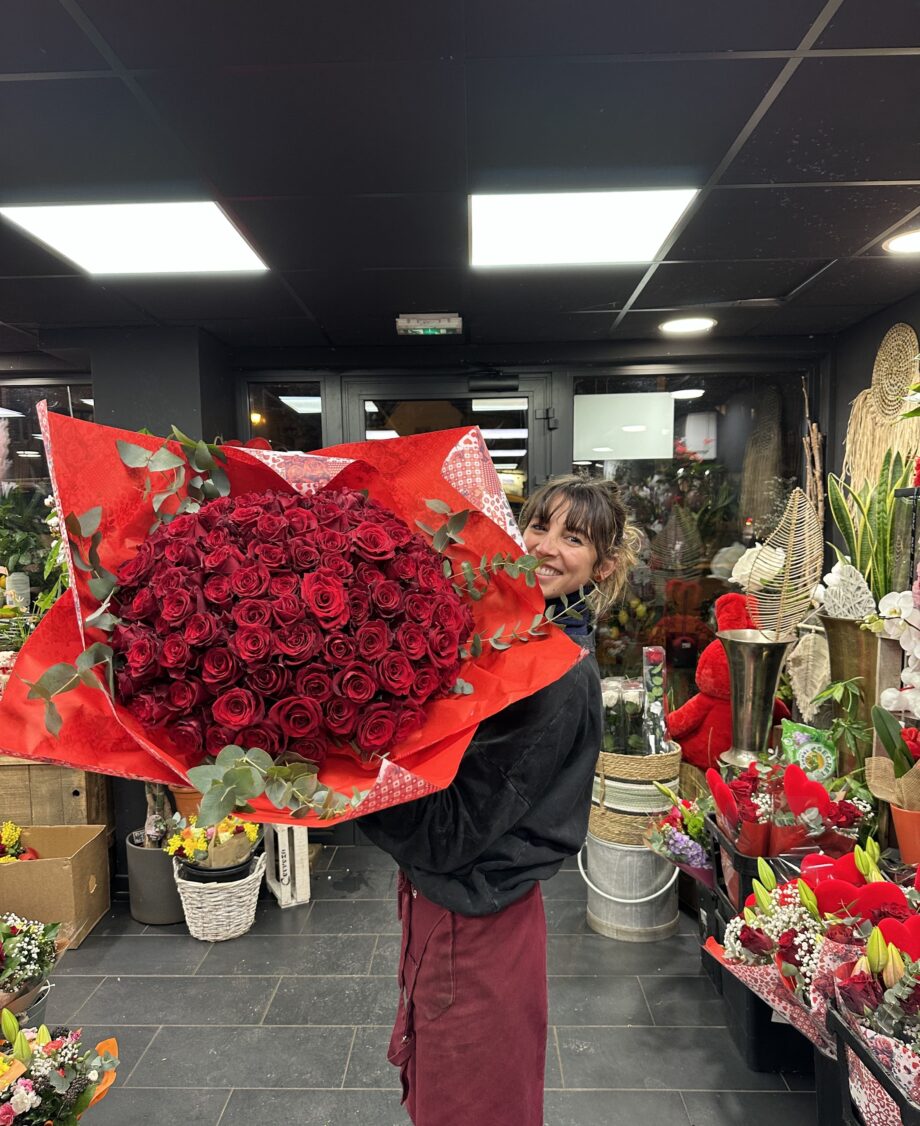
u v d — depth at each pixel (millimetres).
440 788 680
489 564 940
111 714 743
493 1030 1054
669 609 3547
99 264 2217
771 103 1417
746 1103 1750
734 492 3451
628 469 3459
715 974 2096
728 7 1153
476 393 3371
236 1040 2010
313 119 1453
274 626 707
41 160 1600
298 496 861
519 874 1052
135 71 1290
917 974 899
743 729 2295
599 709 1115
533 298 2621
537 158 1618
